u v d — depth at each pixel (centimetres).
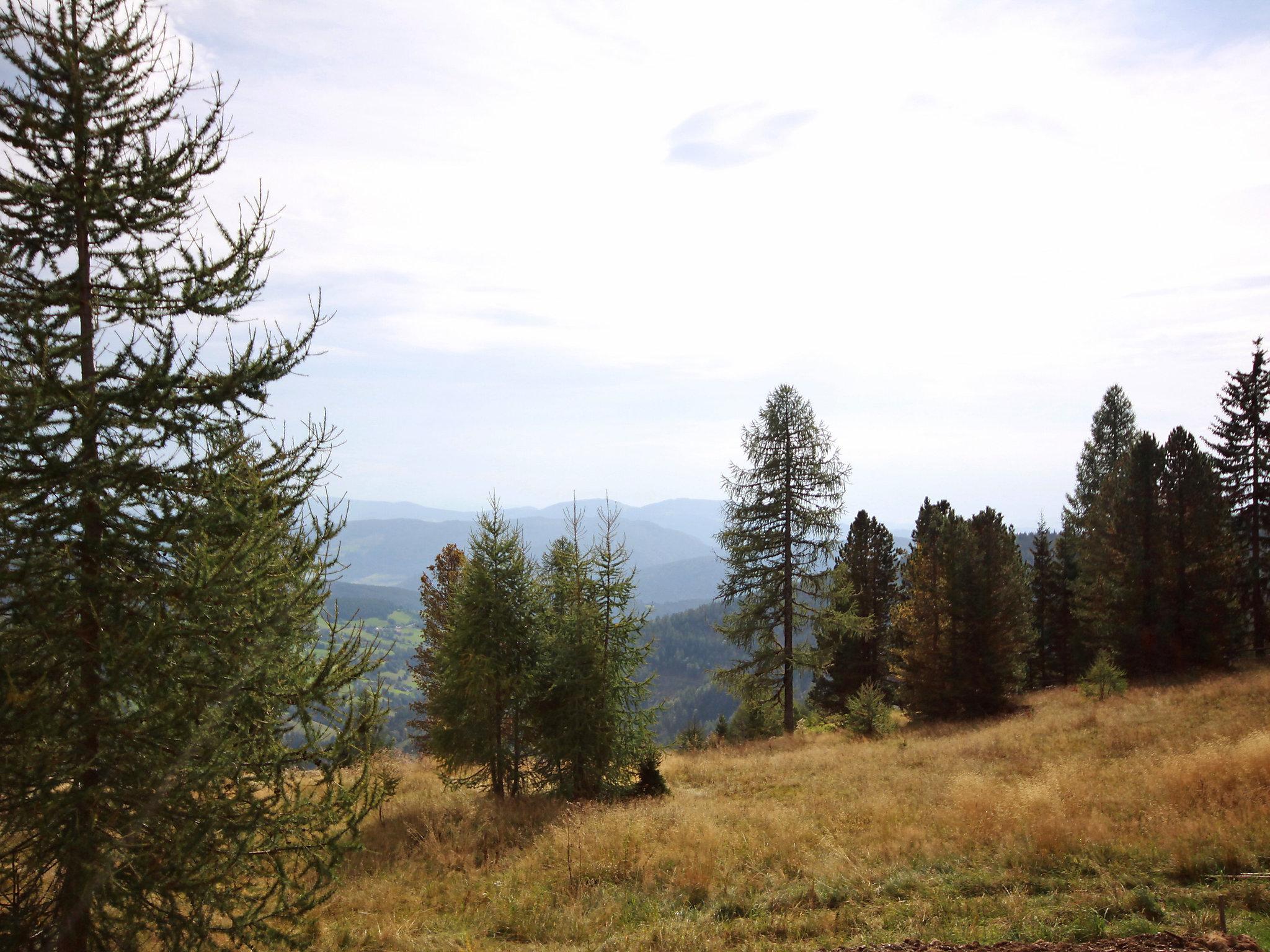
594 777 1611
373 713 585
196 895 493
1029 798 1070
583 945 777
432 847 1192
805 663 2731
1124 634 3209
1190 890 729
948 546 3234
